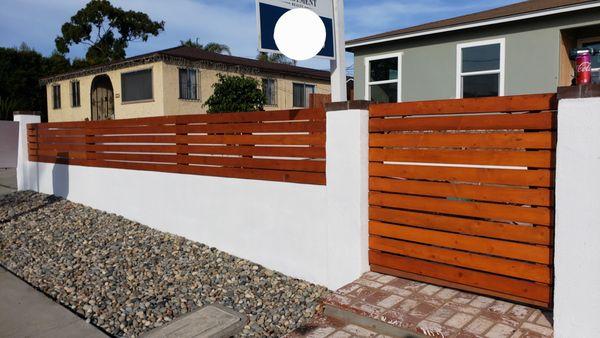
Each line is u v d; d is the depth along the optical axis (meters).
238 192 5.70
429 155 4.01
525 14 8.12
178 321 4.09
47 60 30.62
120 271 5.58
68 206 8.68
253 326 4.19
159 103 17.12
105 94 21.31
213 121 5.97
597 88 2.98
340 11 4.90
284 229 5.23
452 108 3.87
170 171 6.67
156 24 36.28
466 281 3.88
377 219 4.39
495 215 3.68
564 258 3.17
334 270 4.68
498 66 8.81
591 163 3.03
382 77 10.57
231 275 5.32
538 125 3.44
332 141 4.57
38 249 6.52
